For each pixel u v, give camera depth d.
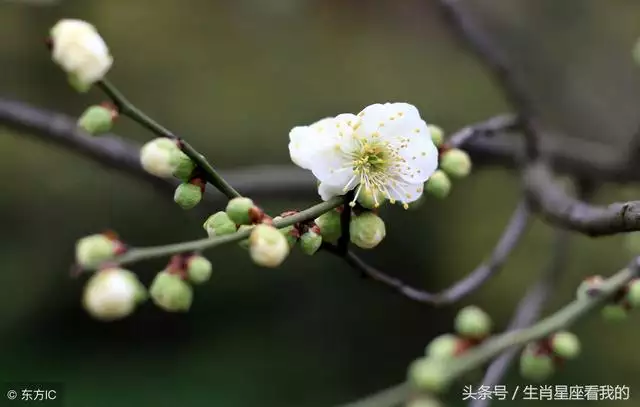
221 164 0.97
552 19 0.89
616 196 0.77
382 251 1.02
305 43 1.02
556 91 0.89
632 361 0.93
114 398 0.99
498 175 1.00
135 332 1.05
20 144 0.97
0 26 0.91
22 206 1.00
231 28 1.00
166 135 0.39
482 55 0.51
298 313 1.08
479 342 0.37
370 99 0.99
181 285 0.37
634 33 0.89
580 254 0.90
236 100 0.98
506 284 0.94
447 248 1.00
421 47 1.02
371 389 1.05
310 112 0.99
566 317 0.38
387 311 1.07
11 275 1.01
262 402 1.01
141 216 0.99
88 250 0.36
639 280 0.39
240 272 1.05
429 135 0.40
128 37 0.97
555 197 0.47
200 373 1.03
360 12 1.04
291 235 0.38
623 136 0.83
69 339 1.04
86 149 0.55
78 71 0.37
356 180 0.39
